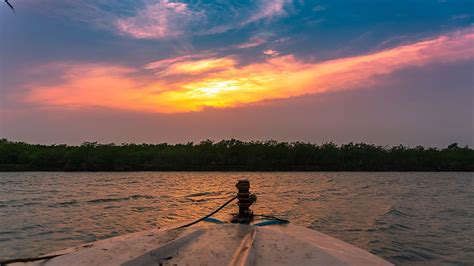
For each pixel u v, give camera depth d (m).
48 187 33.06
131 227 12.70
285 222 5.00
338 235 11.20
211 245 3.37
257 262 3.06
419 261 8.48
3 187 33.00
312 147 103.06
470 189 32.28
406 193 27.70
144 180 46.62
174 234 3.68
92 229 12.34
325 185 37.22
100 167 89.12
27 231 12.02
